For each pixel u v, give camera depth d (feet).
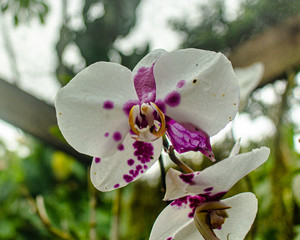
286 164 1.15
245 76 1.07
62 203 1.78
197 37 1.81
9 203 2.01
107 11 1.66
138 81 0.63
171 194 0.58
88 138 0.62
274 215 1.10
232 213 0.67
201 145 0.61
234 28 1.72
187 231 0.67
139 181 1.56
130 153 0.66
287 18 1.56
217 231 0.68
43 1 1.60
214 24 1.79
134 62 1.59
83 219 1.63
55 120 1.50
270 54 1.58
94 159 0.64
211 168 0.54
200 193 0.60
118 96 0.63
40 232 1.77
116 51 1.67
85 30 1.68
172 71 0.61
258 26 1.67
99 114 0.63
